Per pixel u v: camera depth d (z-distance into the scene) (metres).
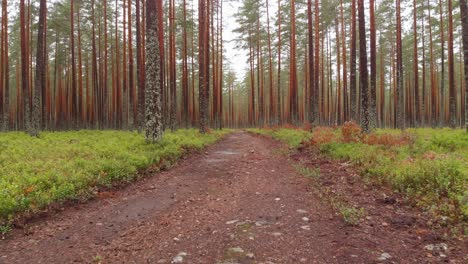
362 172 8.41
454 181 6.33
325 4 26.78
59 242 4.99
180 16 28.89
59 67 39.56
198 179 9.30
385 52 40.41
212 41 33.47
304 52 36.81
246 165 11.37
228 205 6.64
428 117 50.34
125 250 4.65
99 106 32.75
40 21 18.72
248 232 5.11
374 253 4.25
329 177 8.59
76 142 15.51
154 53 13.76
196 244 4.75
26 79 22.70
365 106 15.09
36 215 6.04
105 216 6.19
